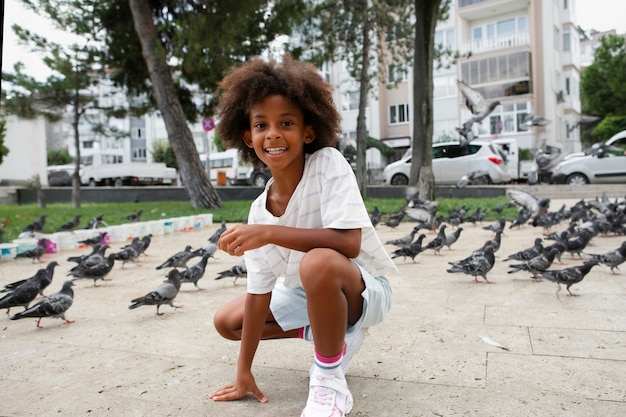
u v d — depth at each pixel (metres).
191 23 15.52
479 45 36.91
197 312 4.70
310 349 3.45
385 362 3.18
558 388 2.71
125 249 7.51
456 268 5.80
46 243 8.91
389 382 2.85
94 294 5.64
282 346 3.52
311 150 2.57
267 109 2.29
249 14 16.38
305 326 2.68
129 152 66.25
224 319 2.84
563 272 5.04
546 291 5.21
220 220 14.29
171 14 17.70
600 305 4.53
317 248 2.22
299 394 2.70
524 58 35.09
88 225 11.56
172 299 4.69
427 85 15.15
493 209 13.53
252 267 2.58
